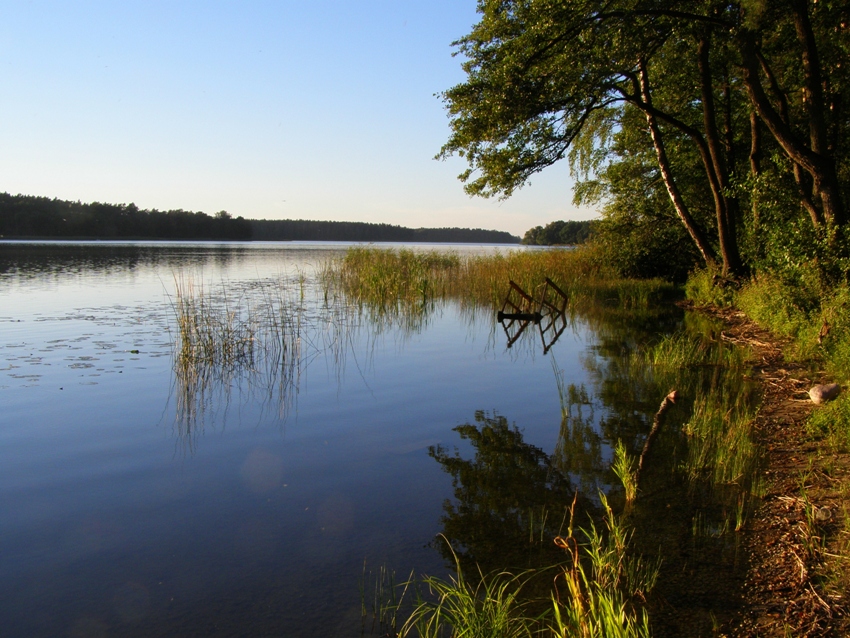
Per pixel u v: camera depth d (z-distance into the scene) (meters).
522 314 15.54
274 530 4.47
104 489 5.15
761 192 14.30
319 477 5.43
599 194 25.19
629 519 4.58
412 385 8.71
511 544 4.27
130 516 4.68
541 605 3.58
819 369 8.55
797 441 5.94
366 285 18.97
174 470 5.57
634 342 12.23
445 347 11.65
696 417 6.68
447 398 8.05
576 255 26.84
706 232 22.89
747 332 12.58
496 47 15.35
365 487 5.23
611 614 3.01
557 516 4.67
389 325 14.13
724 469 5.27
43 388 8.13
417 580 3.85
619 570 3.77
